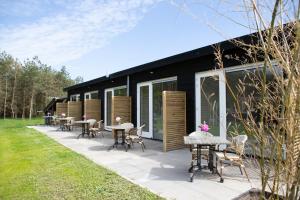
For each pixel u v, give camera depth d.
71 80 42.56
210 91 7.33
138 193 3.88
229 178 4.55
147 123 10.26
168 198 3.67
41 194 3.97
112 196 3.80
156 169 5.30
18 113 33.59
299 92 1.13
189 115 8.09
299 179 1.23
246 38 2.81
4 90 31.91
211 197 3.70
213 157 4.99
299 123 1.17
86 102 13.26
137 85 10.87
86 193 3.94
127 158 6.39
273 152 1.29
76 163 5.86
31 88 32.44
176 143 7.66
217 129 6.97
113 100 10.38
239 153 2.06
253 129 1.39
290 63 1.15
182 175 4.84
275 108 1.28
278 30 1.17
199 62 7.73
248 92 3.06
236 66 6.35
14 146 8.86
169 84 9.17
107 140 9.82
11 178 4.89
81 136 11.22
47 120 19.30
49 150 7.74
